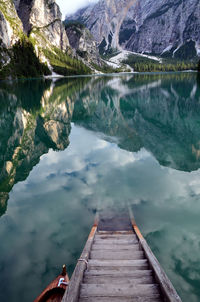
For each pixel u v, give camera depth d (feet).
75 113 88.74
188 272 17.24
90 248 18.38
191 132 58.65
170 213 25.25
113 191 30.81
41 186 33.22
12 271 17.97
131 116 80.28
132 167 39.52
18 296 15.94
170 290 11.48
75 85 219.41
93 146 52.19
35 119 76.54
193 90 140.26
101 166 40.57
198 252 19.22
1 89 179.93
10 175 36.94
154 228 22.82
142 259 16.96
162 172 36.96
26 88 188.85
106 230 22.77
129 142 53.72
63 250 20.22
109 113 87.15
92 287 12.92
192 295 15.51
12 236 22.24
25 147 49.93
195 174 35.53
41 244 20.97
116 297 12.18
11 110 88.22
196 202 27.53
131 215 25.25
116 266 15.58
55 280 16.55
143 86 184.34
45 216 25.45
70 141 56.03
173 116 76.89
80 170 38.96
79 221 24.68
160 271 13.39
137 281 13.69
